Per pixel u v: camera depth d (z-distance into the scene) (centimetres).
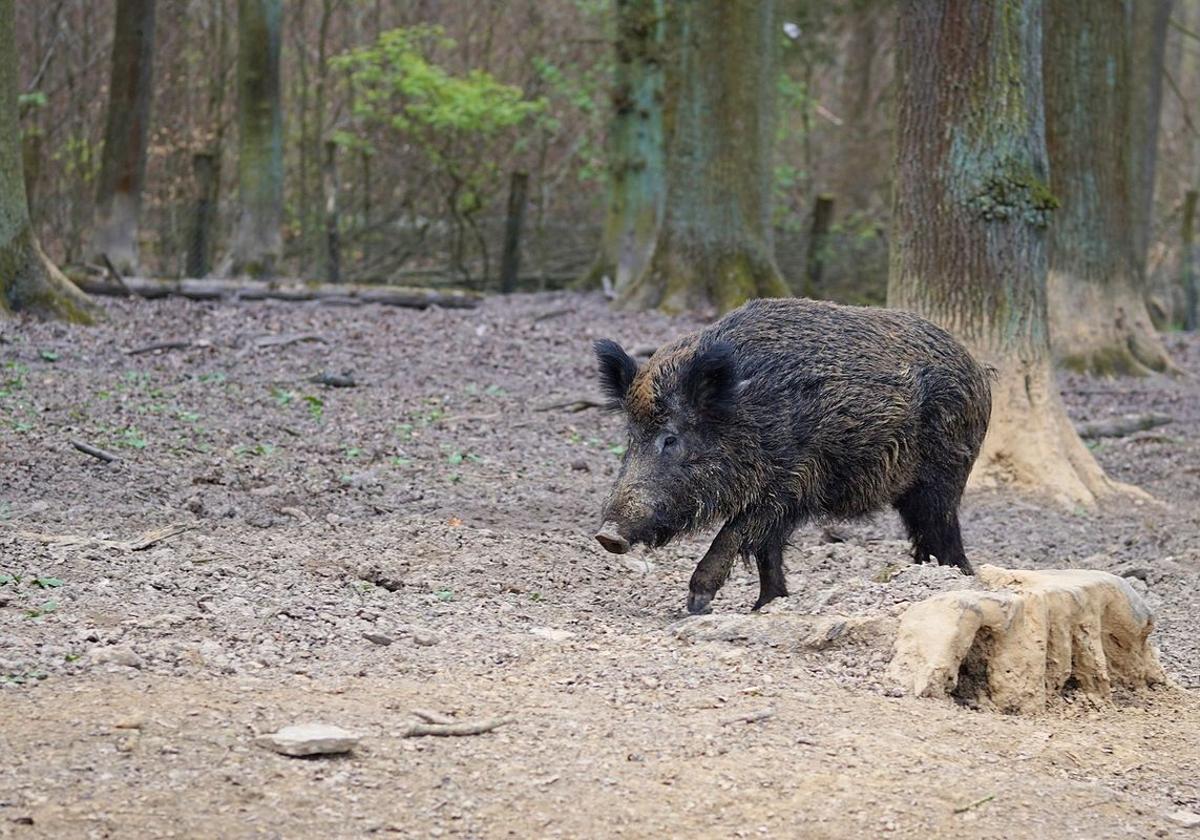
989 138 1498
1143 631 832
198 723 617
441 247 3394
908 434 948
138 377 1605
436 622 838
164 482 1199
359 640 778
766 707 696
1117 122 2284
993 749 680
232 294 2172
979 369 1011
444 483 1323
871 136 4238
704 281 2438
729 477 884
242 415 1505
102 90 3297
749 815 573
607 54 3603
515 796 574
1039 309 1526
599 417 1673
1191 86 5303
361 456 1389
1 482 1137
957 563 1001
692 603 896
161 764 574
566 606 926
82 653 704
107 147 2386
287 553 974
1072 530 1353
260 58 2642
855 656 774
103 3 3353
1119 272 2302
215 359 1748
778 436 891
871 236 3319
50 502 1090
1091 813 612
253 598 845
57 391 1491
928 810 592
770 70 2488
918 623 764
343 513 1166
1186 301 3334
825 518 955
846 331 929
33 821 520
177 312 2002
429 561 1009
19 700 632
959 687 779
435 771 591
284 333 1922
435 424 1562
